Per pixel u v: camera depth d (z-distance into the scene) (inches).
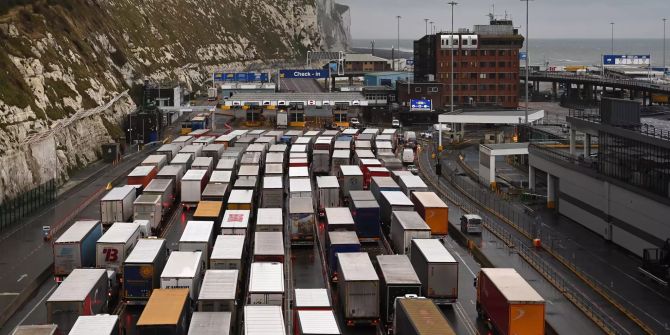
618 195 3031.5
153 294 1953.7
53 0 6545.3
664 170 2694.4
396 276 2137.1
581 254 2925.7
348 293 2096.5
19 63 4645.7
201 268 2336.4
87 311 1964.8
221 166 4077.3
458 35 7623.0
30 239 3147.1
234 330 1995.6
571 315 2249.0
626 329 2133.4
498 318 1989.4
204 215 2952.8
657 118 3513.8
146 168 3966.5
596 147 4005.9
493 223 3435.0
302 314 1813.5
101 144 5497.1
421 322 1747.0
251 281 2076.8
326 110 7568.9
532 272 2691.9
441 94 7485.2
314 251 2950.3
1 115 3929.6
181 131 6781.5
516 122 5792.3
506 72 7662.4
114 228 2672.2
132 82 7588.6
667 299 2400.3
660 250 2650.1
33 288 2532.0
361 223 2955.2
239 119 7795.3
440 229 3093.0
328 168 4566.9
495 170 4712.1
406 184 3597.4
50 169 4335.6
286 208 3644.2
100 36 7273.6
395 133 5851.4
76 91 5324.8
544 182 4392.2
